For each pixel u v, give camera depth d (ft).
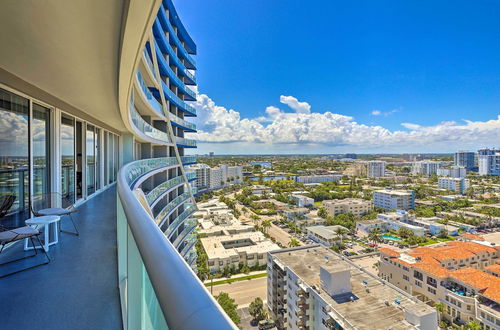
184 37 78.48
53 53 11.47
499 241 142.61
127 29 9.12
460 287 77.92
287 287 55.52
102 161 32.68
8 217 14.06
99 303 7.13
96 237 13.17
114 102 20.51
